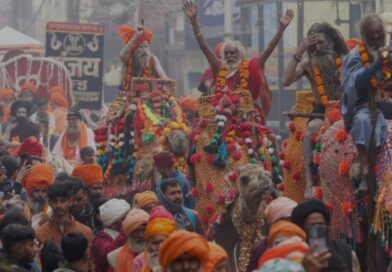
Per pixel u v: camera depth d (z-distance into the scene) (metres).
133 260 14.17
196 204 18.36
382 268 14.93
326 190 16.14
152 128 20.66
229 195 16.91
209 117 18.38
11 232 13.86
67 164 24.05
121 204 15.51
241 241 16.22
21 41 40.62
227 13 52.19
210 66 20.25
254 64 18.89
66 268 14.05
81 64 36.12
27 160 21.33
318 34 17.39
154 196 15.95
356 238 15.68
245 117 18.30
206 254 10.86
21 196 19.23
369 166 15.15
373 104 15.32
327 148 16.09
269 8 48.41
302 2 44.19
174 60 60.34
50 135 32.41
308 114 17.41
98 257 15.30
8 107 34.09
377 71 15.35
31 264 14.25
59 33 36.06
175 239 10.81
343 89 15.56
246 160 18.05
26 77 35.41
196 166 18.27
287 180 17.92
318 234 10.14
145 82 21.25
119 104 21.36
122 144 21.06
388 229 14.80
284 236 11.44
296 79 17.61
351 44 17.67
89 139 27.58
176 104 21.30
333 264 11.63
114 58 63.97
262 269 9.59
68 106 35.50
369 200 15.17
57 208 16.09
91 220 17.02
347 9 46.88
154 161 19.05
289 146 17.92
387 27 17.20
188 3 19.25
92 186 18.25
